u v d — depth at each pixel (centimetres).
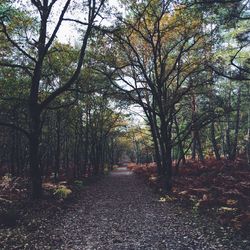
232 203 1631
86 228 1357
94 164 5034
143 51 2803
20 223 1345
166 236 1210
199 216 1541
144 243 1121
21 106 2658
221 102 2895
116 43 2598
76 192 2470
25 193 1961
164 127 2514
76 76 1950
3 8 1820
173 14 2308
